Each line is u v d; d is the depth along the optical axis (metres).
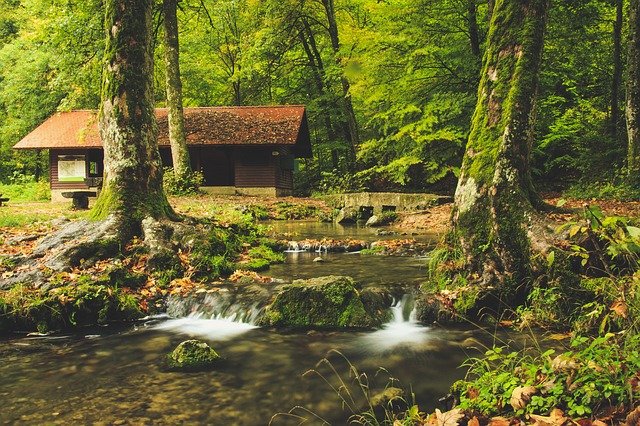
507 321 4.82
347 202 16.88
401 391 3.41
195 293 5.95
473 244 5.37
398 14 16.55
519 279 5.06
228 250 7.68
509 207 5.29
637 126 13.84
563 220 5.20
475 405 2.78
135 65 7.41
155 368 4.04
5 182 34.88
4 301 5.18
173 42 19.05
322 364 4.05
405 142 17.75
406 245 9.22
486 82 5.80
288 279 6.59
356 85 17.91
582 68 18.50
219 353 4.39
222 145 23.06
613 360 2.70
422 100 17.03
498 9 5.77
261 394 3.49
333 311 5.14
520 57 5.54
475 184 5.54
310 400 3.39
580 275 4.66
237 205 15.69
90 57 16.77
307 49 27.95
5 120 30.77
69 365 4.13
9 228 9.55
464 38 16.95
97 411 3.24
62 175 25.03
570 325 4.47
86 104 26.61
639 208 10.61
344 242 9.72
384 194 15.93
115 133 7.34
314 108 27.25
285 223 14.52
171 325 5.36
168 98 19.44
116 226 6.87
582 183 16.22
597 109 20.22
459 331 4.72
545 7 5.59
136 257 6.61
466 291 5.14
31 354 4.43
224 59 32.16
